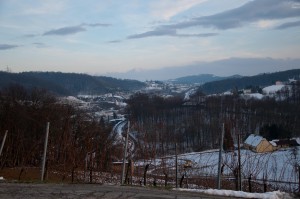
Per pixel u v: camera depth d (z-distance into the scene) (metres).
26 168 21.05
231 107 74.31
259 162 16.20
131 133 24.36
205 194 9.59
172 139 30.83
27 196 8.69
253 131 53.09
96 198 8.66
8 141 25.14
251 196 9.35
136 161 18.67
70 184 10.49
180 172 17.12
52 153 20.62
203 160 19.16
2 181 10.66
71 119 37.81
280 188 12.73
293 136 52.06
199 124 57.19
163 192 9.61
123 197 8.84
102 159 21.66
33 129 37.03
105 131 33.44
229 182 14.18
